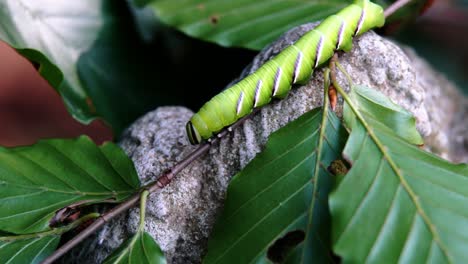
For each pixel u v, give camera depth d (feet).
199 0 1.14
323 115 0.83
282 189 0.81
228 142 0.91
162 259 0.82
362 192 0.77
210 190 0.90
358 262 0.74
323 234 0.78
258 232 0.80
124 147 1.00
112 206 0.92
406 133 0.84
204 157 0.91
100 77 1.14
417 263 0.74
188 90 1.23
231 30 1.12
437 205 0.77
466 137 1.17
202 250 0.89
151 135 0.98
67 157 0.90
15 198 0.88
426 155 0.80
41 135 1.84
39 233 0.86
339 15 0.92
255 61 0.98
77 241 0.84
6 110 1.89
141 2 1.15
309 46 0.90
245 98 0.89
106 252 0.90
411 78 0.93
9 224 0.86
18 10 1.05
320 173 0.81
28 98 1.93
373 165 0.79
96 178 0.89
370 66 0.93
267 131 0.90
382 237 0.75
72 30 1.12
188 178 0.90
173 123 0.99
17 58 1.99
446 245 0.75
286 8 1.11
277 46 0.97
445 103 1.22
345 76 0.90
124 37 1.17
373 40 0.94
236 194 0.82
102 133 1.86
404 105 0.93
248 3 1.12
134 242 0.83
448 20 1.50
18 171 0.89
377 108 0.84
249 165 0.83
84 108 1.10
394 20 1.14
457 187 0.78
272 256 0.82
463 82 1.48
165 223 0.89
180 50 1.21
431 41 1.51
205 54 1.21
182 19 1.13
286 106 0.90
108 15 1.16
